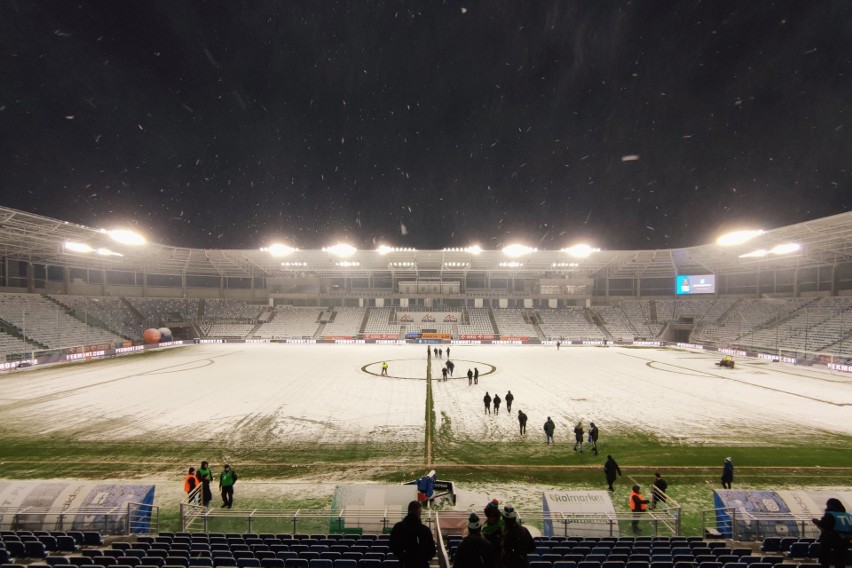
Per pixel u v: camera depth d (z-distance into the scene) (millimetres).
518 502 14984
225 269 84312
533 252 70438
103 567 8078
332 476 17172
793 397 31688
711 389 34656
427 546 5676
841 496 12586
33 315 57750
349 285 89625
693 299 82688
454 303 88688
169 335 71188
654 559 9234
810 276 67000
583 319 84125
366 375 40938
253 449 20062
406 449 20156
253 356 57094
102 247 61031
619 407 28328
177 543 10430
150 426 23594
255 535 11656
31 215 44500
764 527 11992
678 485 16453
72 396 31312
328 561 8758
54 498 12484
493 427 23625
